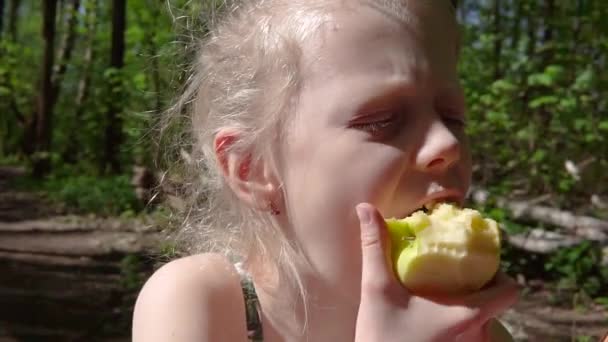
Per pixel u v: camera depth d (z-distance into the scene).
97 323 2.17
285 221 0.51
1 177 6.08
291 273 0.51
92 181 4.72
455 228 0.43
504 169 3.27
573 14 4.23
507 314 2.14
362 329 0.43
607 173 3.28
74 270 2.86
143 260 2.93
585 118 3.12
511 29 4.88
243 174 0.53
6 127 7.84
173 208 0.72
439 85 0.48
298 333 0.52
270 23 0.52
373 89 0.46
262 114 0.51
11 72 6.24
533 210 2.83
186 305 0.50
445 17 0.50
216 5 0.61
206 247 0.62
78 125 6.44
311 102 0.48
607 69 3.65
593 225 2.75
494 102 3.24
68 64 6.55
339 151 0.47
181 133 0.70
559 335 1.98
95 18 6.40
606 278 2.39
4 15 9.67
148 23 4.48
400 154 0.46
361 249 0.47
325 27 0.48
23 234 3.59
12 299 2.39
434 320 0.42
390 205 0.46
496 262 0.43
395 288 0.43
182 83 0.72
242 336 0.53
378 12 0.48
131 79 4.81
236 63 0.55
